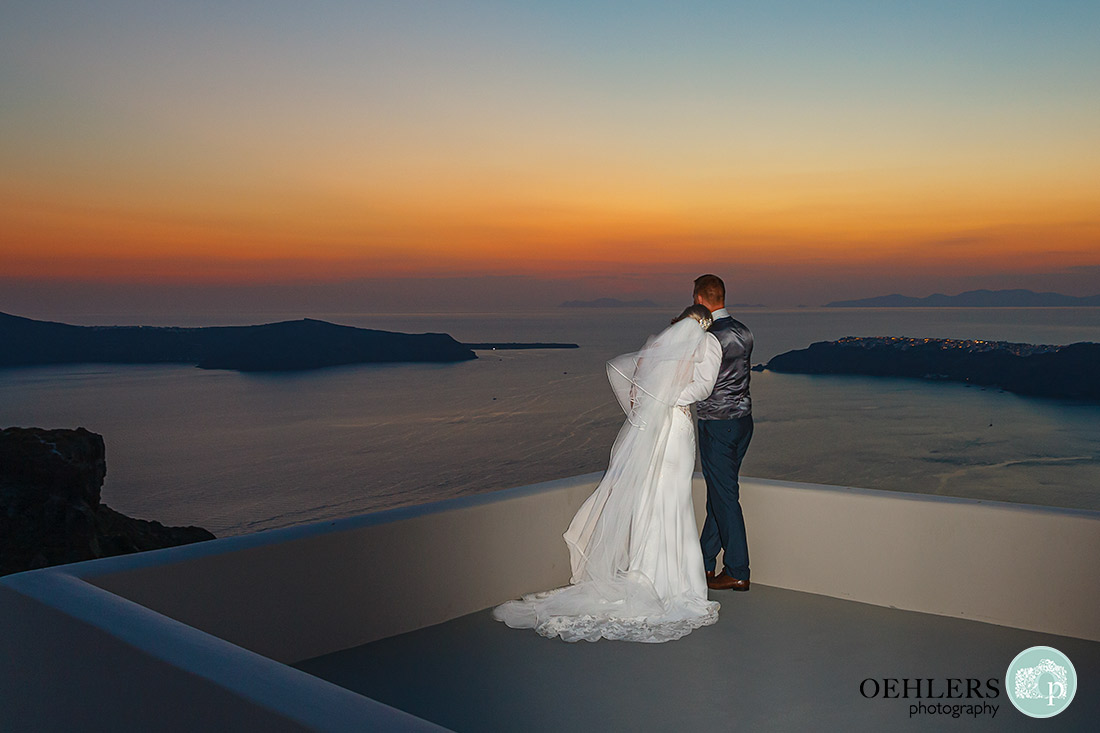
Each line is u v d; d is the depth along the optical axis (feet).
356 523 10.54
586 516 11.66
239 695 4.96
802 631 10.92
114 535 90.84
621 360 11.68
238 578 9.35
